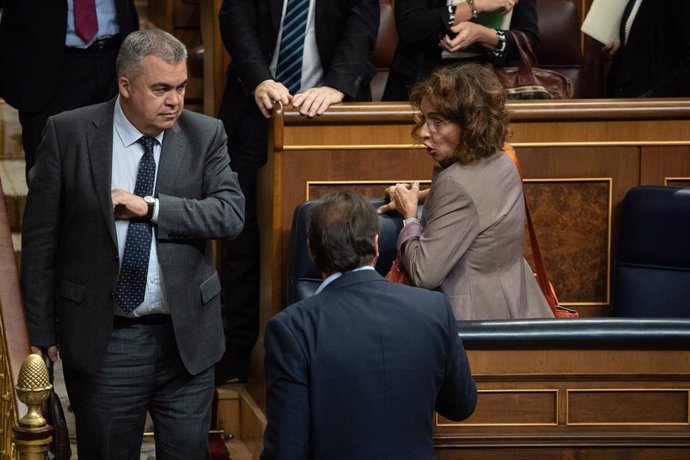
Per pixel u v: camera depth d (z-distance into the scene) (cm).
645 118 1695
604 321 1252
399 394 1016
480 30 1766
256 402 1767
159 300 1335
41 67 1898
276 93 1638
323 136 1642
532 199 1698
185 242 1340
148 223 1327
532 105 1675
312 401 998
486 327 1236
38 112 1909
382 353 1016
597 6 1978
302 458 993
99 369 1322
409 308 1045
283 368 1004
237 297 1848
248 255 1842
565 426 1254
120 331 1335
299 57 1783
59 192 1323
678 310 1641
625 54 1908
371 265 1075
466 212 1322
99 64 1933
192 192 1351
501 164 1356
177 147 1347
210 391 1395
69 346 1328
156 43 1269
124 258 1316
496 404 1251
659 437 1255
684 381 1260
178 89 1290
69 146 1315
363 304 1034
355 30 1736
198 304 1351
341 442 998
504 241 1349
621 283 1672
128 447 1368
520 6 1859
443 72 1341
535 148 1689
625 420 1259
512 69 1788
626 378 1255
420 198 1557
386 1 2236
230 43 1747
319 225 1054
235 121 1811
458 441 1248
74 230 1320
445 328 1057
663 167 1708
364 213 1055
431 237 1324
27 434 1166
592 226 1709
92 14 1914
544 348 1245
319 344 1006
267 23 1788
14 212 2134
